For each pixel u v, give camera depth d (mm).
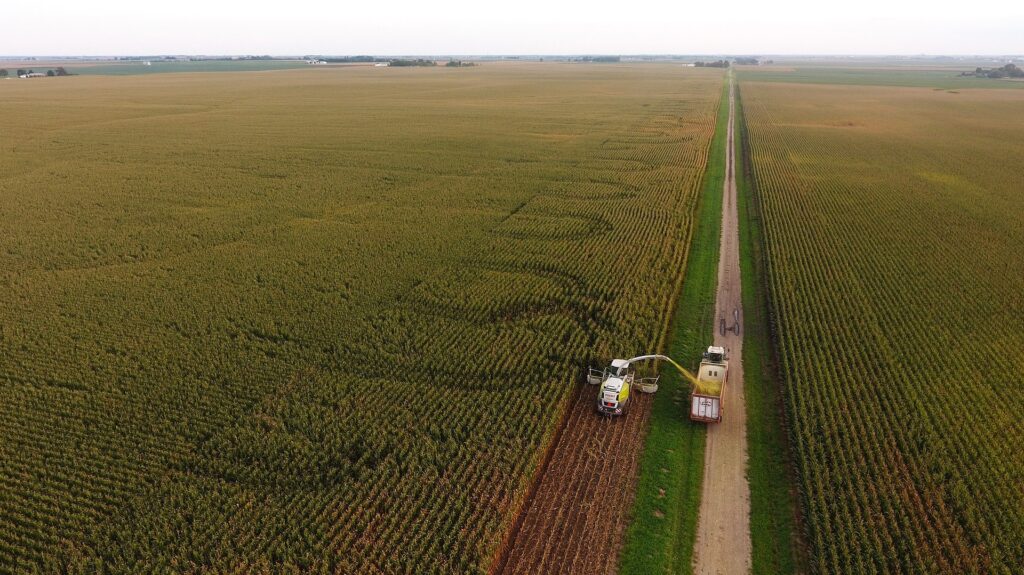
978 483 22875
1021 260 43188
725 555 20797
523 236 49781
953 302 36938
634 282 40219
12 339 34250
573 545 21234
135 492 23312
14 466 24625
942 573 19531
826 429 25531
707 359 29719
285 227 52375
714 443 26062
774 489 23594
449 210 56844
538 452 24688
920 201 58188
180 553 20641
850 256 44500
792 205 57844
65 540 21141
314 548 20844
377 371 30688
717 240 50594
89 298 39188
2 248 47812
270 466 24328
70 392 29234
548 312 36938
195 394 28734
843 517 21656
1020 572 19562
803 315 35844
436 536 21172
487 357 31609
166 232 51281
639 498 23156
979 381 29031
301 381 29906
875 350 31781
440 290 39406
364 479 23672
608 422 27453
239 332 34906
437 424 26797
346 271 43062
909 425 26312
